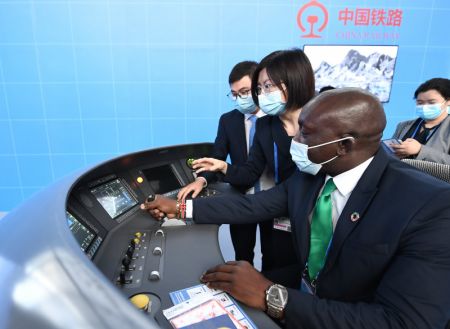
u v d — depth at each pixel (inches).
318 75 109.3
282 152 51.9
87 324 10.9
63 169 113.3
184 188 54.3
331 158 31.2
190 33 102.5
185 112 111.0
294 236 39.7
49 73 102.5
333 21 104.4
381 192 30.1
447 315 23.8
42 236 15.7
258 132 56.1
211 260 34.4
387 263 27.9
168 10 99.6
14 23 96.7
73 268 13.1
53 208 20.3
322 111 29.8
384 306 25.1
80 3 96.7
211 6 100.3
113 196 45.0
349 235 30.5
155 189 53.7
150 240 38.7
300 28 104.6
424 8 104.3
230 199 44.5
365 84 111.4
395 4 103.5
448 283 24.0
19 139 108.2
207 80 108.1
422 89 79.7
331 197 34.5
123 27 100.0
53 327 11.2
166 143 114.0
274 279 46.3
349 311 24.9
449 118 77.9
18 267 13.6
